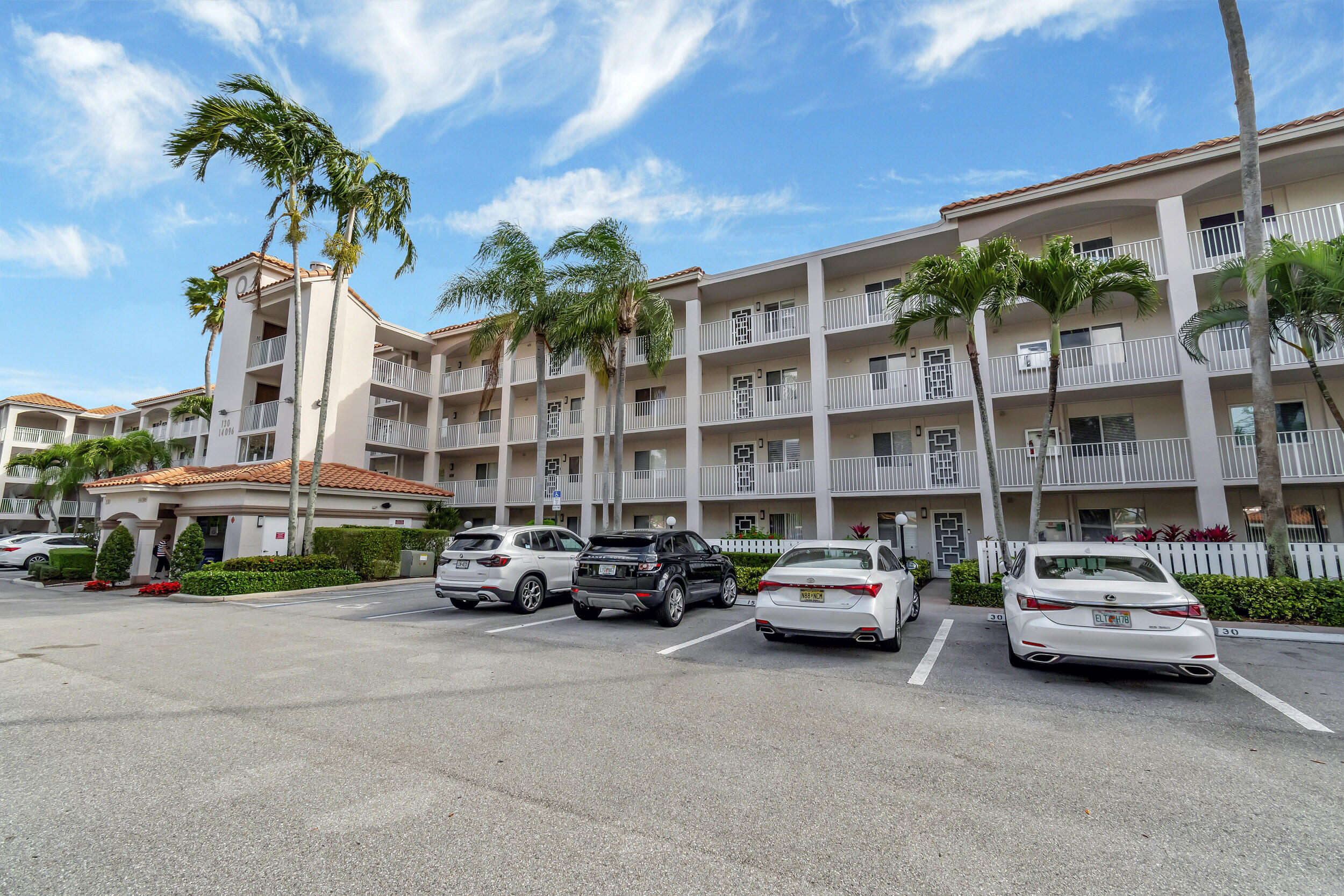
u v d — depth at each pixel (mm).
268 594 14477
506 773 4055
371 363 25781
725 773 4078
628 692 6059
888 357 20562
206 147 15320
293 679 6504
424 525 23656
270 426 23500
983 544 12867
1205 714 5449
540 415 17734
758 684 6383
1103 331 17641
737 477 21125
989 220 17797
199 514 19016
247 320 25438
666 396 24531
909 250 19672
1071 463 16484
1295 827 3367
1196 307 15102
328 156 16453
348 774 4039
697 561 11070
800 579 7812
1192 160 15430
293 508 16688
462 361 30203
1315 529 14922
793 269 21062
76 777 3975
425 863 2955
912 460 18500
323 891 2723
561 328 16547
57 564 19609
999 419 18703
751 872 2898
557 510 16844
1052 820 3439
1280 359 14438
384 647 8242
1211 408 14688
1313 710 5559
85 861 2953
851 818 3453
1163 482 15062
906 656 7789
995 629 9727
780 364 22344
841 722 5172
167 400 39188
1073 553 7188
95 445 31156
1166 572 6691
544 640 8820
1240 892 2752
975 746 4625
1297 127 14336
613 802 3643
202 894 2691
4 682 6406
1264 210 16094
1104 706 5680
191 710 5422
